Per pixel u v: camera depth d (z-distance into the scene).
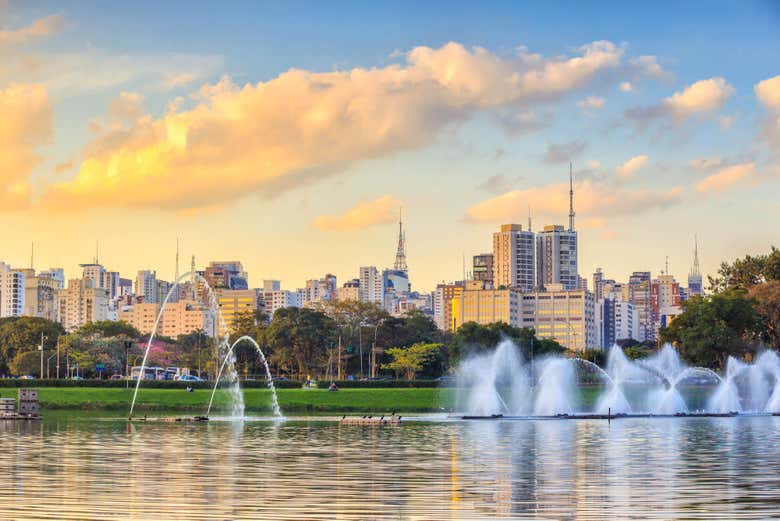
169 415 132.62
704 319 176.88
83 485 52.06
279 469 60.16
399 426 106.69
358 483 53.34
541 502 46.75
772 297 189.12
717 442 82.56
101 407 151.88
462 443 81.12
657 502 46.88
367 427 104.44
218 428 102.19
